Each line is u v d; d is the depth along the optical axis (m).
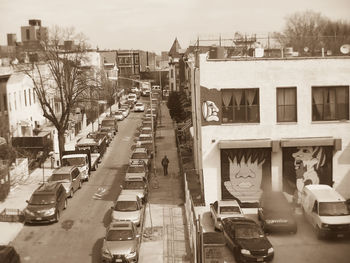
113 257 23.81
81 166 42.91
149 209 31.53
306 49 37.78
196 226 23.36
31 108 62.62
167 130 73.81
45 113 50.88
